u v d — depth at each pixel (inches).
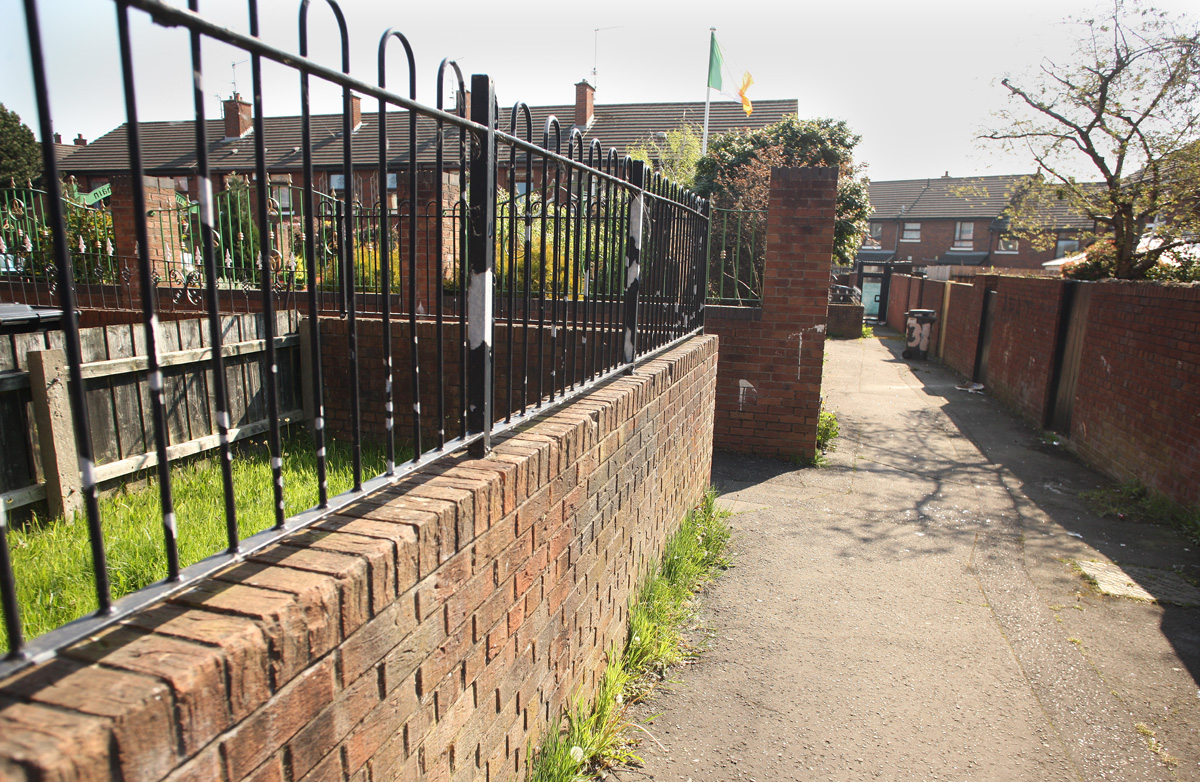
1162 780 116.9
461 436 81.3
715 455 309.7
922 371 603.5
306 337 221.9
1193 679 146.2
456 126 73.2
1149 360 262.1
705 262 237.8
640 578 152.3
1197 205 411.2
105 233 350.9
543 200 96.0
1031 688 141.7
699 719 127.6
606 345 146.5
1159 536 225.9
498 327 211.0
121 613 42.4
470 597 72.9
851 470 296.2
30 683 37.9
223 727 42.0
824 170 288.2
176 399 174.9
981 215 1566.2
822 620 166.7
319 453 60.4
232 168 899.4
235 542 51.6
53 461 137.4
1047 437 357.4
